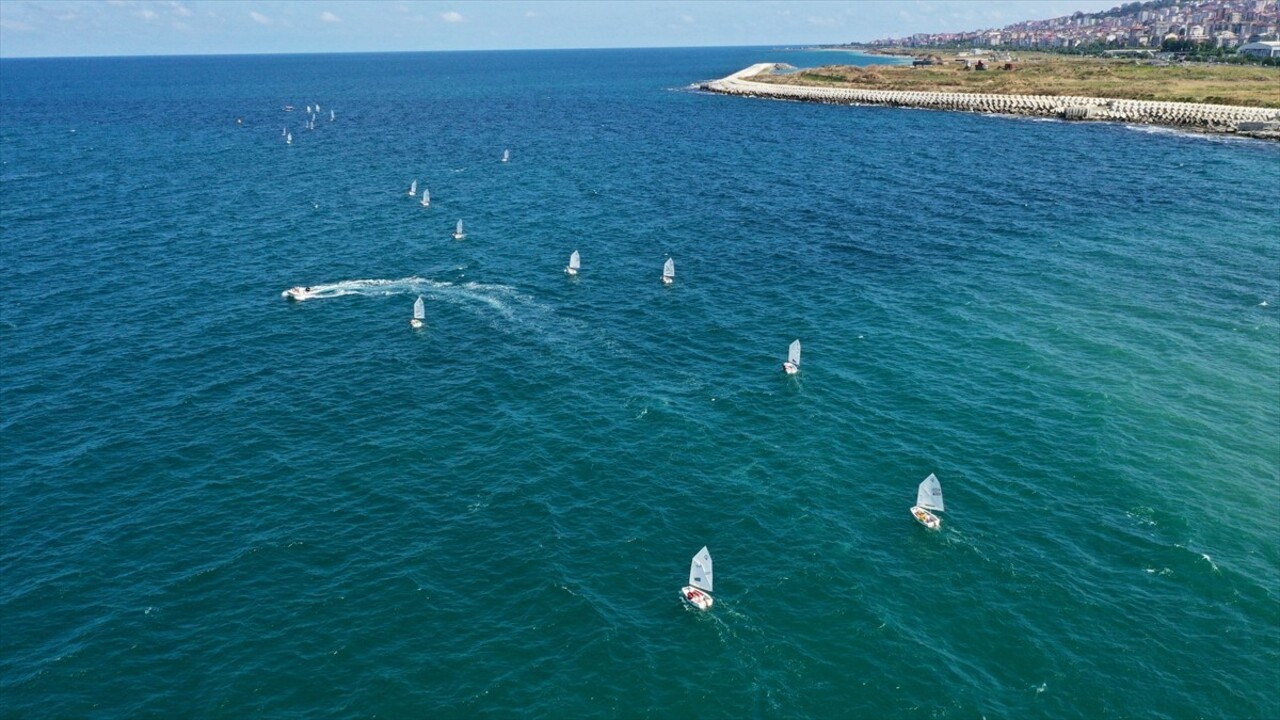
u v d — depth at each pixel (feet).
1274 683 114.93
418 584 132.57
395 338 226.58
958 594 131.13
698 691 112.98
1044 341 224.74
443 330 232.12
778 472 163.63
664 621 125.29
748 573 135.44
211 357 214.28
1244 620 126.00
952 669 116.88
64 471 163.12
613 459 167.84
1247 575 135.03
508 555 139.44
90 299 252.83
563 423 181.57
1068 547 141.90
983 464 166.50
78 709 110.32
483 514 150.41
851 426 180.86
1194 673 116.47
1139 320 239.30
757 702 111.34
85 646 120.47
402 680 114.73
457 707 110.42
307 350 219.00
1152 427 180.65
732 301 254.88
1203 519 149.28
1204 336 228.63
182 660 118.32
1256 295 258.57
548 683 114.21
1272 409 189.06
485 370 207.41
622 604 128.67
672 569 136.56
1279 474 164.04
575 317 241.55
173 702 111.45
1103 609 128.06
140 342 222.89
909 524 147.84
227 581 133.39
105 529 146.30
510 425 180.75
